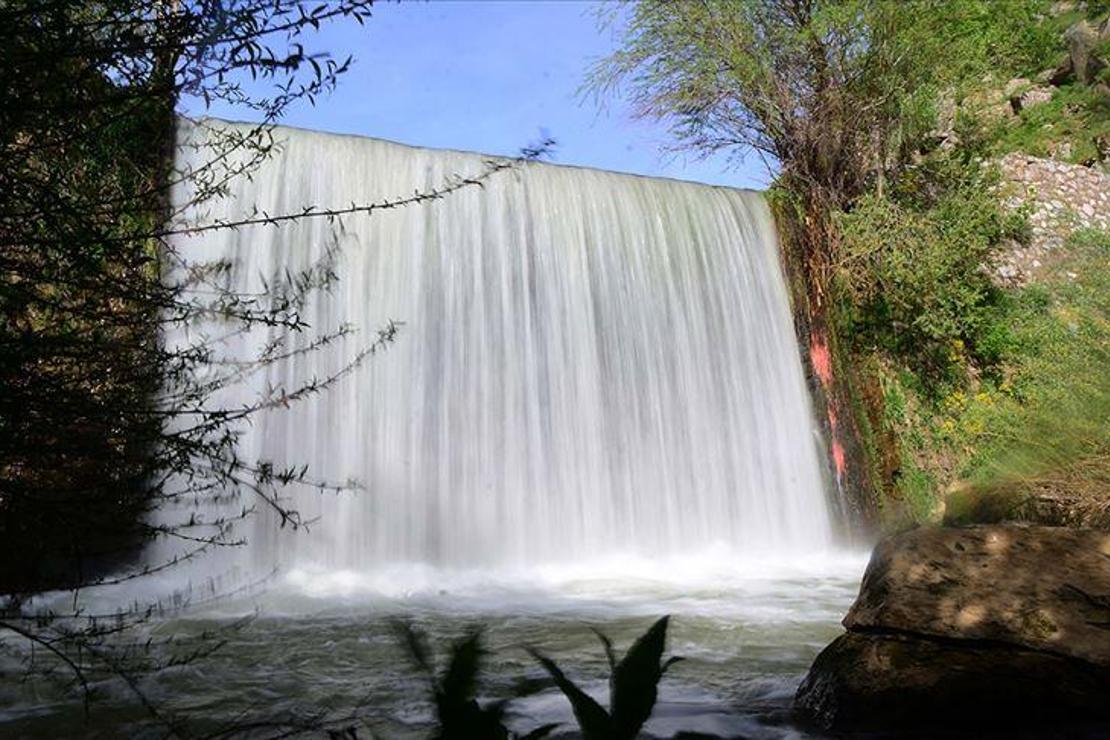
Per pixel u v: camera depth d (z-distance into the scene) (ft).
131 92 10.52
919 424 57.88
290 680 21.43
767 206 57.93
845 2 61.77
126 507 13.23
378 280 42.45
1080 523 30.81
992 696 14.84
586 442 46.62
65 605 27.55
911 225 59.82
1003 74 70.33
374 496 40.47
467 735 3.00
